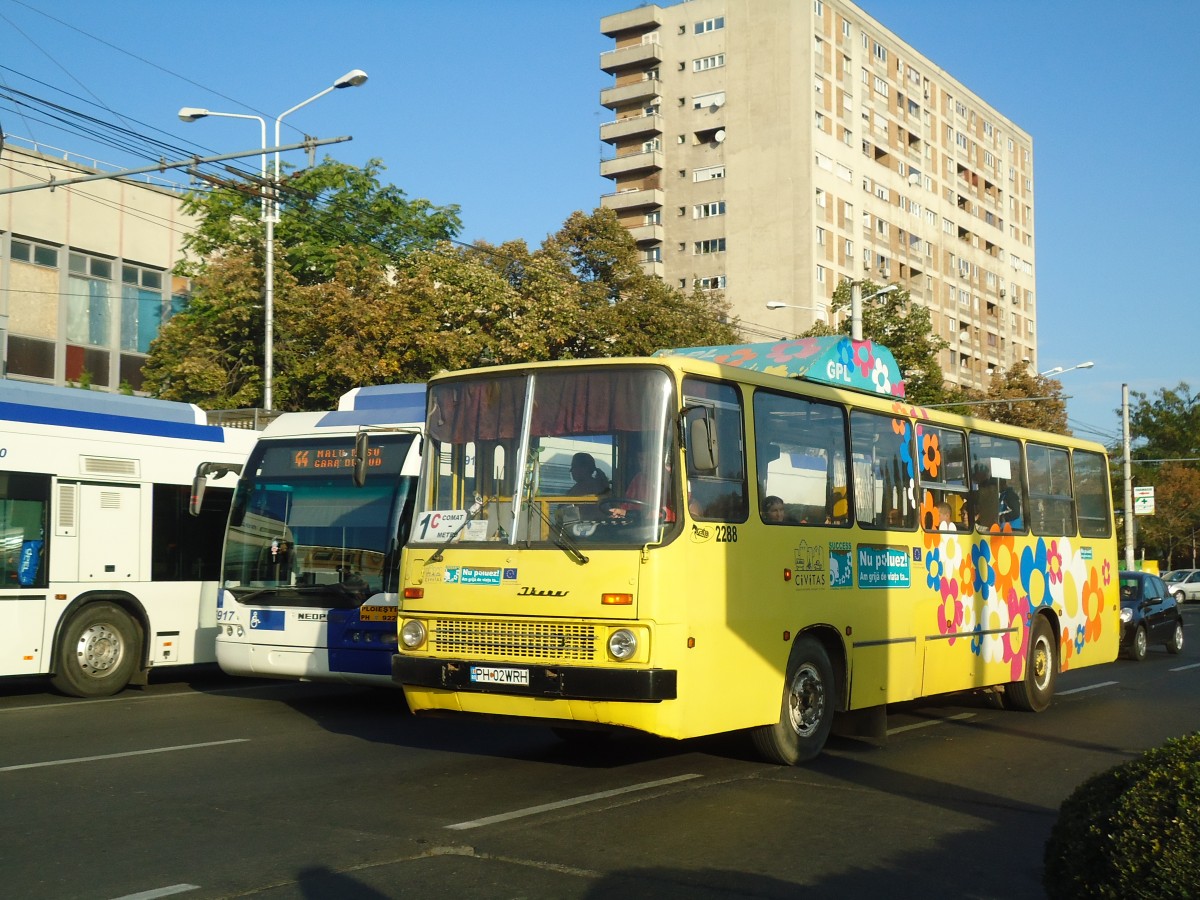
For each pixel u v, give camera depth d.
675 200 73.56
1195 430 79.62
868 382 12.79
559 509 8.79
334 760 10.22
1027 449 14.56
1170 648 25.72
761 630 9.44
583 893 6.31
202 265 34.97
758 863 6.97
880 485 11.45
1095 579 16.02
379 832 7.57
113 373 38.72
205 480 14.12
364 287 31.58
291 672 13.20
